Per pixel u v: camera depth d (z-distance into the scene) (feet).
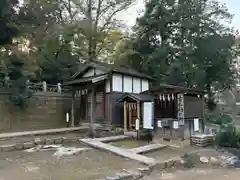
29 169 25.09
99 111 51.65
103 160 29.30
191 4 71.61
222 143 39.81
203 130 49.29
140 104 44.19
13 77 51.96
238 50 75.82
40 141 37.14
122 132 45.80
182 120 43.16
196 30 71.46
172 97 44.34
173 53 72.38
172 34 75.92
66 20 79.87
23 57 54.65
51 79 70.74
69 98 60.85
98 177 22.72
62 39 75.15
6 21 48.42
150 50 77.71
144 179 23.91
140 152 33.14
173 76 68.44
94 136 44.83
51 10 69.05
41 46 67.36
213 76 73.72
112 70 48.21
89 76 55.21
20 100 48.98
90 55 79.82
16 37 54.80
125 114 45.96
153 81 64.69
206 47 70.49
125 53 76.23
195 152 34.55
